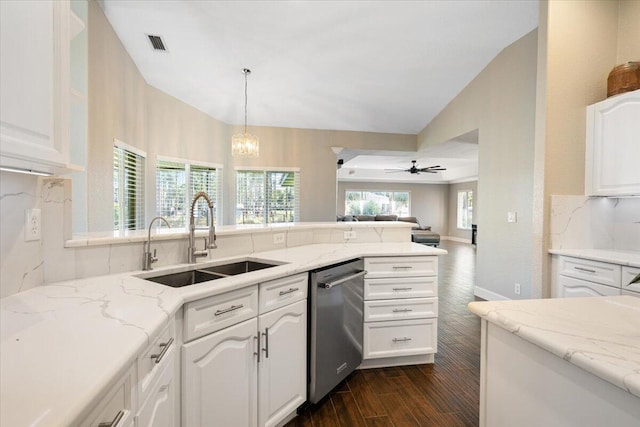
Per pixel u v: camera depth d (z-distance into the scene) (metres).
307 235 2.69
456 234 12.02
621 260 2.07
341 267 2.04
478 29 3.40
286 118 5.61
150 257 1.61
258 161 5.86
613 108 2.38
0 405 0.52
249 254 2.17
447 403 1.96
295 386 1.75
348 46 3.66
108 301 1.10
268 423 1.58
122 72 3.43
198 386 1.25
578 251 2.46
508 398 0.95
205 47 3.60
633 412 0.62
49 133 0.92
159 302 1.09
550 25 2.48
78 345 0.75
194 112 5.09
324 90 4.68
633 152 2.27
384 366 2.39
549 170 2.51
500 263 3.83
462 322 3.36
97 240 1.45
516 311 1.01
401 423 1.78
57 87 0.96
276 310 1.62
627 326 0.89
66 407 0.52
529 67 3.42
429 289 2.40
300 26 3.31
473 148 5.84
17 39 0.79
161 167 4.52
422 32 3.45
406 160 8.98
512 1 3.01
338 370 2.03
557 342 0.78
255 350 1.50
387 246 2.65
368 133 6.17
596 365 0.67
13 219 1.13
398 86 4.57
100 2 2.83
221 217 5.64
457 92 4.73
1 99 0.74
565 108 2.52
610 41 2.60
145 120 4.14
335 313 1.99
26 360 0.68
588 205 2.58
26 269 1.21
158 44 3.51
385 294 2.33
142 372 0.88
